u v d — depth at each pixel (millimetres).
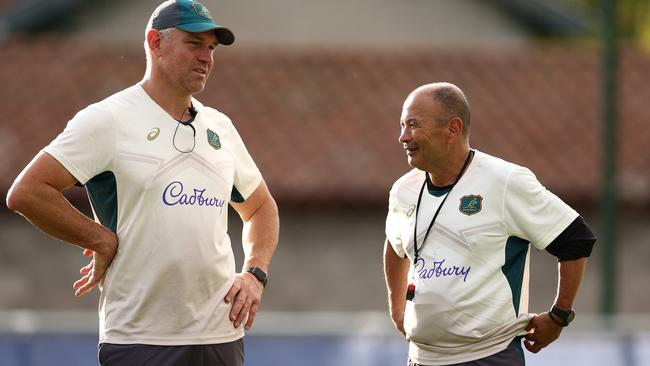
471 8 71625
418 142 16906
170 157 16344
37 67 60188
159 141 16375
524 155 54656
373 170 52562
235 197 18094
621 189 51594
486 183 16906
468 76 60844
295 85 59219
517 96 59344
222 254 16750
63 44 62938
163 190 16203
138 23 69625
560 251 16922
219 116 17422
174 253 16188
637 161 54125
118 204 16344
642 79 61750
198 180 16469
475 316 16734
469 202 16906
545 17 71062
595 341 30094
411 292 17172
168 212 16203
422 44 70812
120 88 58219
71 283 51781
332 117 56750
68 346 30422
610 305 42156
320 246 52062
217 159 16797
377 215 52094
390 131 55781
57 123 55625
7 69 60156
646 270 52281
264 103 57594
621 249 52250
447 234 16906
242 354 17391
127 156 16203
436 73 60875
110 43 65438
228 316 16953
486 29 71875
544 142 55625
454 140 16953
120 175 16219
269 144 54406
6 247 51688
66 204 16094
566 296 17125
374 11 71000
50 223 16016
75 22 69562
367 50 63156
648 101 59562
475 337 16766
